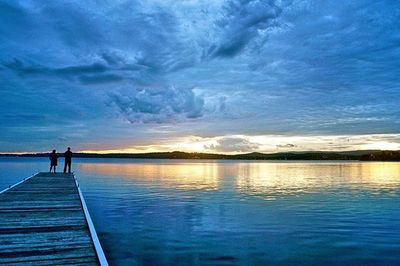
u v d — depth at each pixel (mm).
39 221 10156
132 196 28172
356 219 18188
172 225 16609
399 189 35688
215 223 17094
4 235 8500
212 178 53188
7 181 43312
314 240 13820
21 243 7801
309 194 30422
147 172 70875
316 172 78188
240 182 44844
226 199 26484
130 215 19266
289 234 14797
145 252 12234
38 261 6625
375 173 73875
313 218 18484
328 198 27438
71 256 6930
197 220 17797
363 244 13234
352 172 78188
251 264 11023
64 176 26797
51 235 8539
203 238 14102
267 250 12484
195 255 11883
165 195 28969
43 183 21172
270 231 15359
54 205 13031
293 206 22797
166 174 63750
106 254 11977
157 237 14297
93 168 91062
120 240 13797
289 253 12133
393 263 11109
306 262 11227
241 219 18172
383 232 15172
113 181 44906
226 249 12617
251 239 14000
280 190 33844
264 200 25812
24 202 13727
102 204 23484
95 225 16547
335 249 12594
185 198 26891
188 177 55062
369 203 24422
